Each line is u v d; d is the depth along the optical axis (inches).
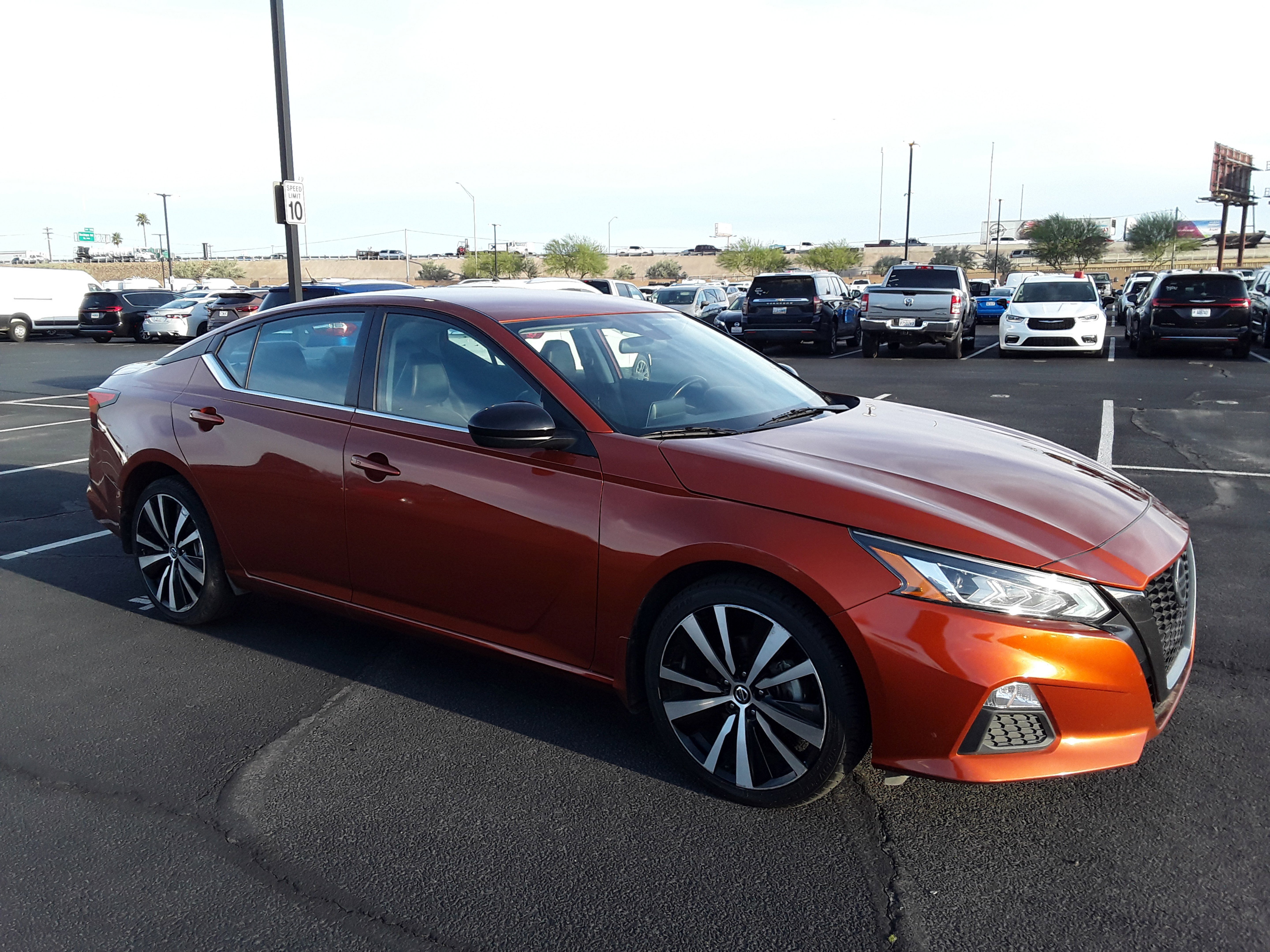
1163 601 111.3
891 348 903.7
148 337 1118.4
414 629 144.6
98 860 107.8
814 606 108.5
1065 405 475.2
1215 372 627.5
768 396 151.1
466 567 135.0
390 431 143.3
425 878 103.7
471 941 93.7
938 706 102.1
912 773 104.8
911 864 104.6
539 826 113.2
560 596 127.1
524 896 100.3
